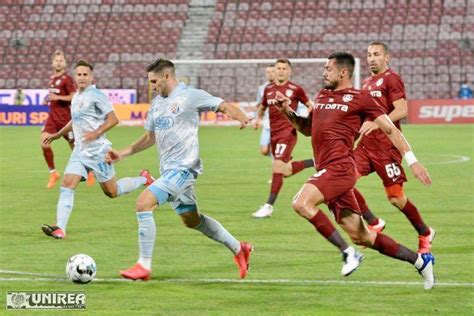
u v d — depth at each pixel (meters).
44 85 104.94
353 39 105.81
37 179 44.53
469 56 102.56
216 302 17.81
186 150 19.98
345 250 18.64
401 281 20.00
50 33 109.31
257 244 25.28
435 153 59.41
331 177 18.72
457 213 31.91
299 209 18.47
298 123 19.89
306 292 18.80
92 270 19.48
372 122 19.11
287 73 32.38
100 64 106.12
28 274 20.70
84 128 26.53
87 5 111.25
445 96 100.81
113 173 26.64
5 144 68.62
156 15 110.06
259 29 107.75
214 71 102.94
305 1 109.12
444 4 106.75
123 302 17.80
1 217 31.17
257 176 45.97
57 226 26.03
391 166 24.12
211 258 23.03
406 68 102.38
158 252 23.94
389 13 107.00
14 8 111.06
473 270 21.31
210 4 110.75
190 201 20.19
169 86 20.16
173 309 17.19
